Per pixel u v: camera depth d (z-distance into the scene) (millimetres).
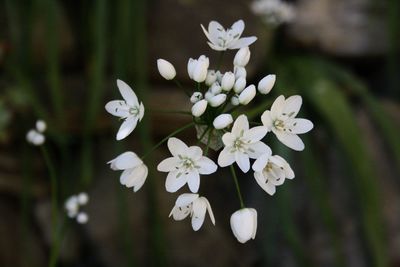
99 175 462
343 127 457
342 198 469
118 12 426
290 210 443
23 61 434
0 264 442
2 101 422
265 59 490
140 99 423
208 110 251
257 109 281
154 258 441
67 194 457
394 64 536
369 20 532
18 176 453
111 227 457
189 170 242
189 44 457
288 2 540
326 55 537
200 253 464
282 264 468
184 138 471
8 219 454
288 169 239
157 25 456
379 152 493
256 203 480
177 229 462
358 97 513
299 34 530
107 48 443
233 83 248
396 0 515
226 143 237
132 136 462
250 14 482
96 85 419
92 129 435
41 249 460
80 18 454
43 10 427
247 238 246
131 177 250
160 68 263
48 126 431
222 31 270
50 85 439
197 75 248
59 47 444
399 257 466
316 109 481
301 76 492
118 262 456
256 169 232
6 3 430
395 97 543
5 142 439
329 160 477
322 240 466
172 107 451
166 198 462
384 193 483
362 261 462
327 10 531
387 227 473
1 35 433
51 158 462
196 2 469
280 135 248
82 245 461
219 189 491
